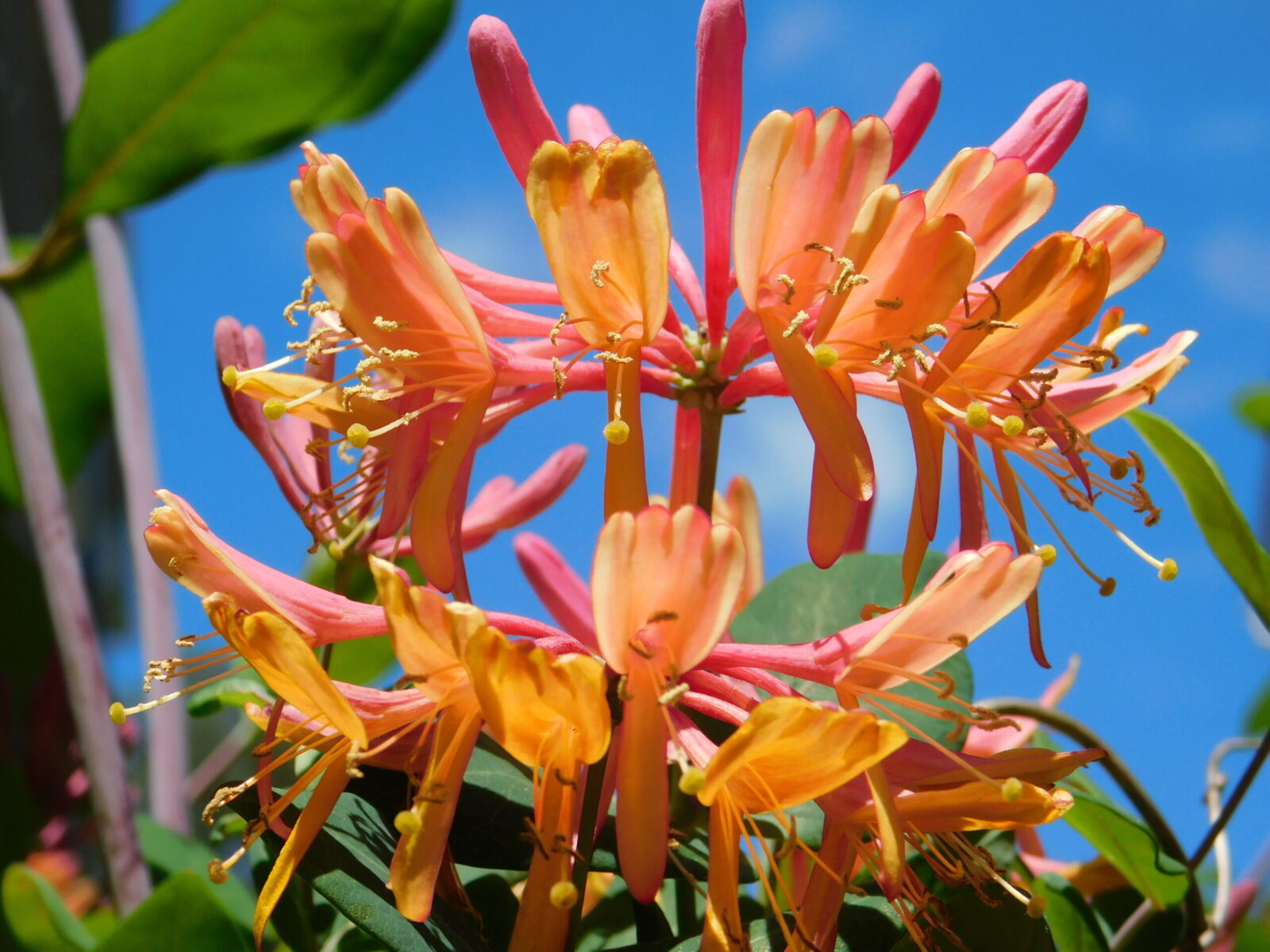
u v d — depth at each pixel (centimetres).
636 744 32
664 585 32
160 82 42
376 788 35
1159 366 36
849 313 34
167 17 41
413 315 34
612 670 33
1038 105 36
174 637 44
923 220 33
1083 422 37
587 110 39
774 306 34
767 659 33
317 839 33
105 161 43
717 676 33
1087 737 40
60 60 46
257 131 43
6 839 45
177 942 36
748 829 36
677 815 37
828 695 37
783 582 40
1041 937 34
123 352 45
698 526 32
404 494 34
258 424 38
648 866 31
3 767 45
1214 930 42
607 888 44
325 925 40
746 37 35
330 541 37
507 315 35
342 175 34
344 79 42
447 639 32
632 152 33
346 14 41
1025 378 35
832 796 33
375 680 47
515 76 35
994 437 36
